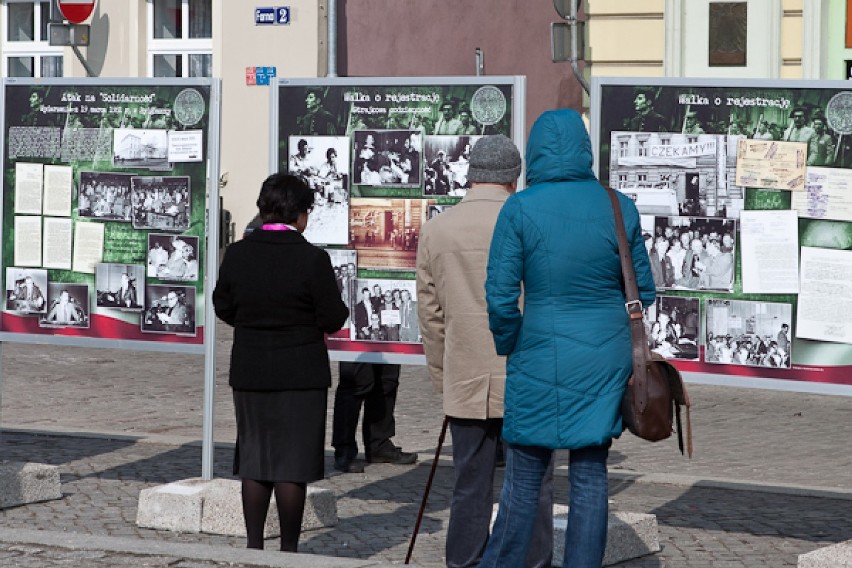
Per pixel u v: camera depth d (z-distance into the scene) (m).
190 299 9.32
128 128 9.44
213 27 21.62
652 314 8.39
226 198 21.55
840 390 8.07
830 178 8.02
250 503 7.66
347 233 9.31
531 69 20.88
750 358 8.22
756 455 11.27
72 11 21.98
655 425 6.29
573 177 6.48
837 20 17.77
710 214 8.25
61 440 11.45
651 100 8.31
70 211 9.60
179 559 7.03
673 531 8.58
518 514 6.49
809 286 8.09
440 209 9.14
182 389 14.34
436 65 21.53
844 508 9.24
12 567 6.90
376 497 9.52
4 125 9.73
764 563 7.83
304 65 21.17
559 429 6.29
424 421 12.73
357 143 9.27
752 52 18.14
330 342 9.39
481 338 7.02
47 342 9.70
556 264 6.33
